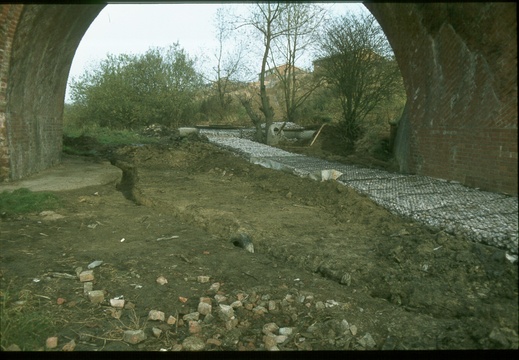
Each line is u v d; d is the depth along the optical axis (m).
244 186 9.72
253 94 31.17
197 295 4.20
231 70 32.47
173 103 27.67
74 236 5.88
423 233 5.64
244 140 18.69
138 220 6.71
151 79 27.67
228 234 6.15
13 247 5.37
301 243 5.56
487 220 5.75
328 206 7.56
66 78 12.34
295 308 3.95
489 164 7.66
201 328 3.62
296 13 22.69
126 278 4.53
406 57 9.88
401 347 3.34
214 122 29.59
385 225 6.15
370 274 4.63
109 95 26.38
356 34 17.98
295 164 11.23
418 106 9.84
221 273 4.68
